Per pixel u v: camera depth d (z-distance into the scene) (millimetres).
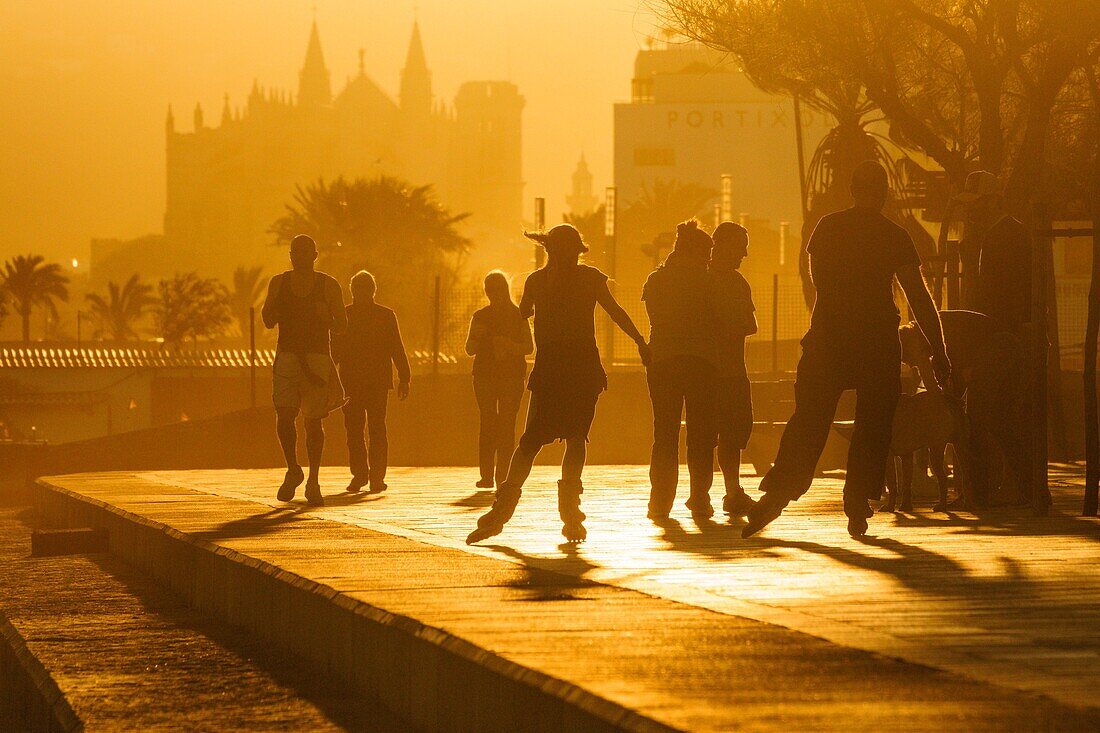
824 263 14242
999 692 6277
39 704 11039
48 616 14680
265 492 23594
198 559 14797
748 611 8891
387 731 8664
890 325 14203
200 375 114250
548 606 9234
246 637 12766
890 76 30828
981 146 28766
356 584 10625
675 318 17797
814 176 42469
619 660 7156
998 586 10273
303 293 20734
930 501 20047
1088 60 25547
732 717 5758
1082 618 8695
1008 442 18688
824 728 5547
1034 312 17109
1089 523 16125
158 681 10797
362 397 24203
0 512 32406
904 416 18188
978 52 28547
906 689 6355
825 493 21500
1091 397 17359
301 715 9297
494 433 24547
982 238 21312
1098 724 5598
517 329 24328
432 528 16156
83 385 122812
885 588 10141
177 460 55469
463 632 8141
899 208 41844
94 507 22188
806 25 30312
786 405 38312
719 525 16484
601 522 17016
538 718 6691
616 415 57969
